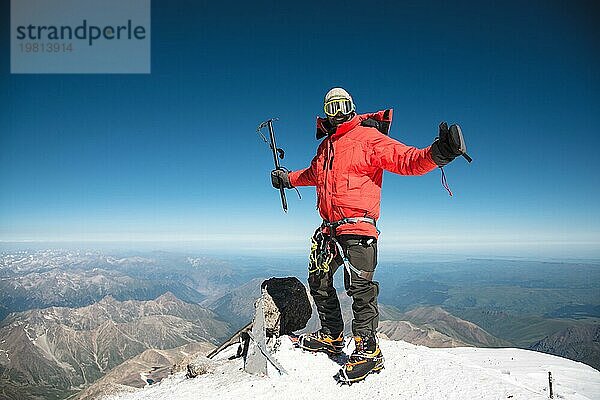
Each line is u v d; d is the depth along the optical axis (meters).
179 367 7.34
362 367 5.62
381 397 5.24
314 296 6.44
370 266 5.59
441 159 4.63
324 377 5.82
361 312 5.70
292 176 6.78
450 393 5.12
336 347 6.45
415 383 5.47
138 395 5.87
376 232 5.63
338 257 6.00
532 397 4.93
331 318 6.45
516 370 7.70
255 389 5.41
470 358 8.55
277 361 6.10
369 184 5.57
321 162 5.95
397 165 5.16
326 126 5.98
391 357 6.38
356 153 5.50
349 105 5.58
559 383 7.02
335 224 5.67
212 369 6.13
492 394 5.01
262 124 7.09
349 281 5.61
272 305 7.06
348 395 5.37
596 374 7.87
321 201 5.87
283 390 5.40
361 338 5.69
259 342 6.09
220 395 5.28
